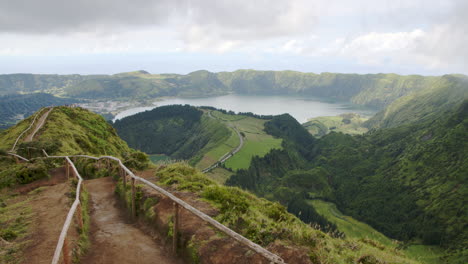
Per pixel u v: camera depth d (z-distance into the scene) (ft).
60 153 120.37
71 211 26.81
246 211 32.35
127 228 35.06
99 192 52.75
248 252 22.89
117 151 202.90
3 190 60.44
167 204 35.27
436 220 519.19
